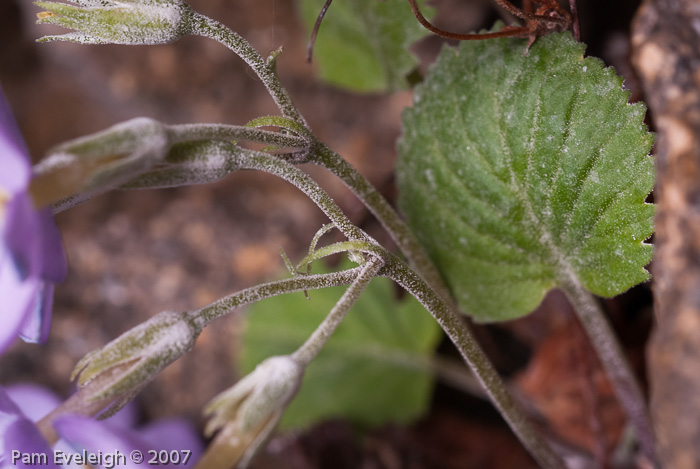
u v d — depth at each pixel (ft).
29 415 0.46
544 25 0.41
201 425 0.54
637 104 0.40
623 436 0.50
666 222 0.39
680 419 0.37
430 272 0.43
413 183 0.44
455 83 0.43
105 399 0.38
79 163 0.36
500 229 0.43
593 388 0.49
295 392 0.40
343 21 0.48
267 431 0.40
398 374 0.53
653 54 0.42
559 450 0.51
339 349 0.53
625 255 0.41
